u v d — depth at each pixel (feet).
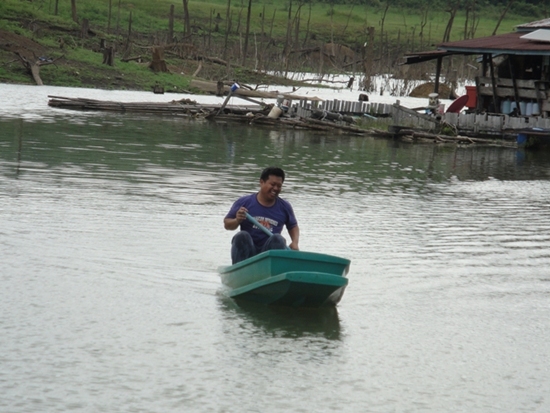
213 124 154.10
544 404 33.53
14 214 60.90
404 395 33.65
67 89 206.90
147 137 121.19
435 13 522.06
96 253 51.62
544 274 53.52
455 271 53.11
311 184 86.22
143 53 280.10
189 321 40.88
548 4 533.14
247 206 46.80
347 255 55.36
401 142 145.89
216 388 33.22
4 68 214.07
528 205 80.94
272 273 42.88
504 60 173.37
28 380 32.81
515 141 154.40
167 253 52.75
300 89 275.59
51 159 90.38
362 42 421.18
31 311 40.65
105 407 30.89
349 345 39.01
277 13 463.01
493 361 37.96
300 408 31.83
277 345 38.40
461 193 86.99
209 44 317.01
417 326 42.32
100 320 40.09
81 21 322.55
